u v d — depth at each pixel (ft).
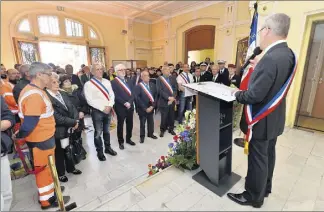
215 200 4.53
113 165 7.95
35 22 20.76
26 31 20.33
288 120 10.25
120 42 28.12
